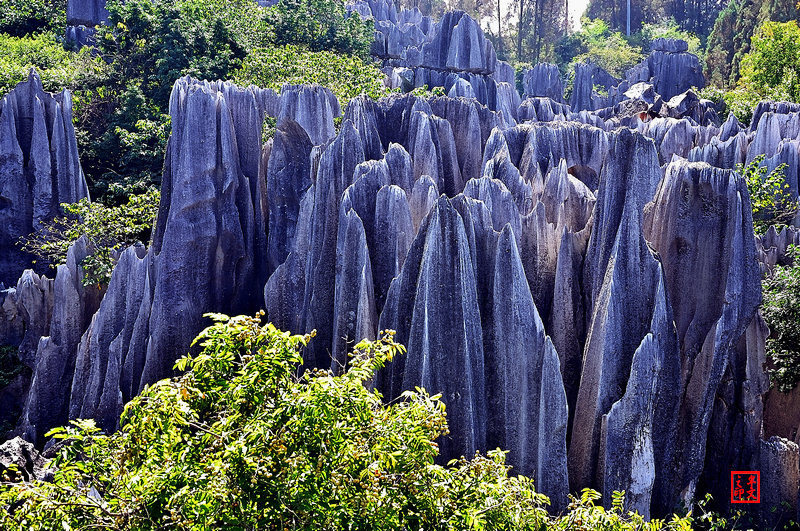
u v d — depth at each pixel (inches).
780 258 1322.6
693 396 1005.8
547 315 1044.5
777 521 1026.7
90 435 539.5
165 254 1233.4
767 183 1467.8
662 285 978.7
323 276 1081.4
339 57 2081.7
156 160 1925.4
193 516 484.1
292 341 538.6
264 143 1525.6
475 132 1350.9
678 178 1022.4
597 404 943.0
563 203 1120.8
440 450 906.7
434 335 917.2
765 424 1186.6
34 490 504.4
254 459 477.1
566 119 2003.0
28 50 2434.8
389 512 510.0
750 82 3034.0
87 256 1385.3
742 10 3865.7
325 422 490.0
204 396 530.3
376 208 1060.5
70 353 1341.0
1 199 1724.9
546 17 4382.4
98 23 2684.5
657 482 984.3
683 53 3302.2
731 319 1000.9
